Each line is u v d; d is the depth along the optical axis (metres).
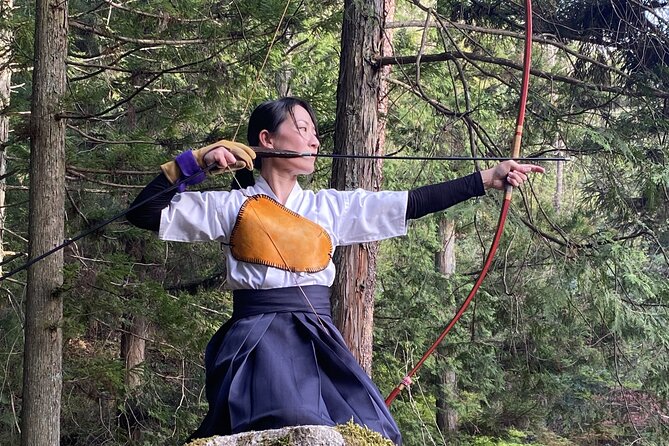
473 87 9.07
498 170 2.99
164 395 9.36
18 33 6.01
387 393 10.50
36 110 5.34
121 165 6.30
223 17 6.68
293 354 2.60
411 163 9.37
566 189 10.84
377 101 5.79
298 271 2.74
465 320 10.94
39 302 5.37
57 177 5.41
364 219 2.89
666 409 8.98
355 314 5.61
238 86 6.68
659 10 6.85
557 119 6.70
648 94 6.62
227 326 2.80
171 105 6.88
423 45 5.61
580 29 7.02
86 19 8.16
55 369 5.45
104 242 9.22
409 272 10.84
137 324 8.36
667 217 7.29
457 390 13.51
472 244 15.52
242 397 2.47
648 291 6.93
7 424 8.05
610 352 8.39
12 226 8.79
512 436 13.52
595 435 13.23
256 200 2.80
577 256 6.72
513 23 7.07
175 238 2.72
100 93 5.80
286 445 2.23
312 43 9.41
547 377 9.11
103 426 8.40
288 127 2.89
